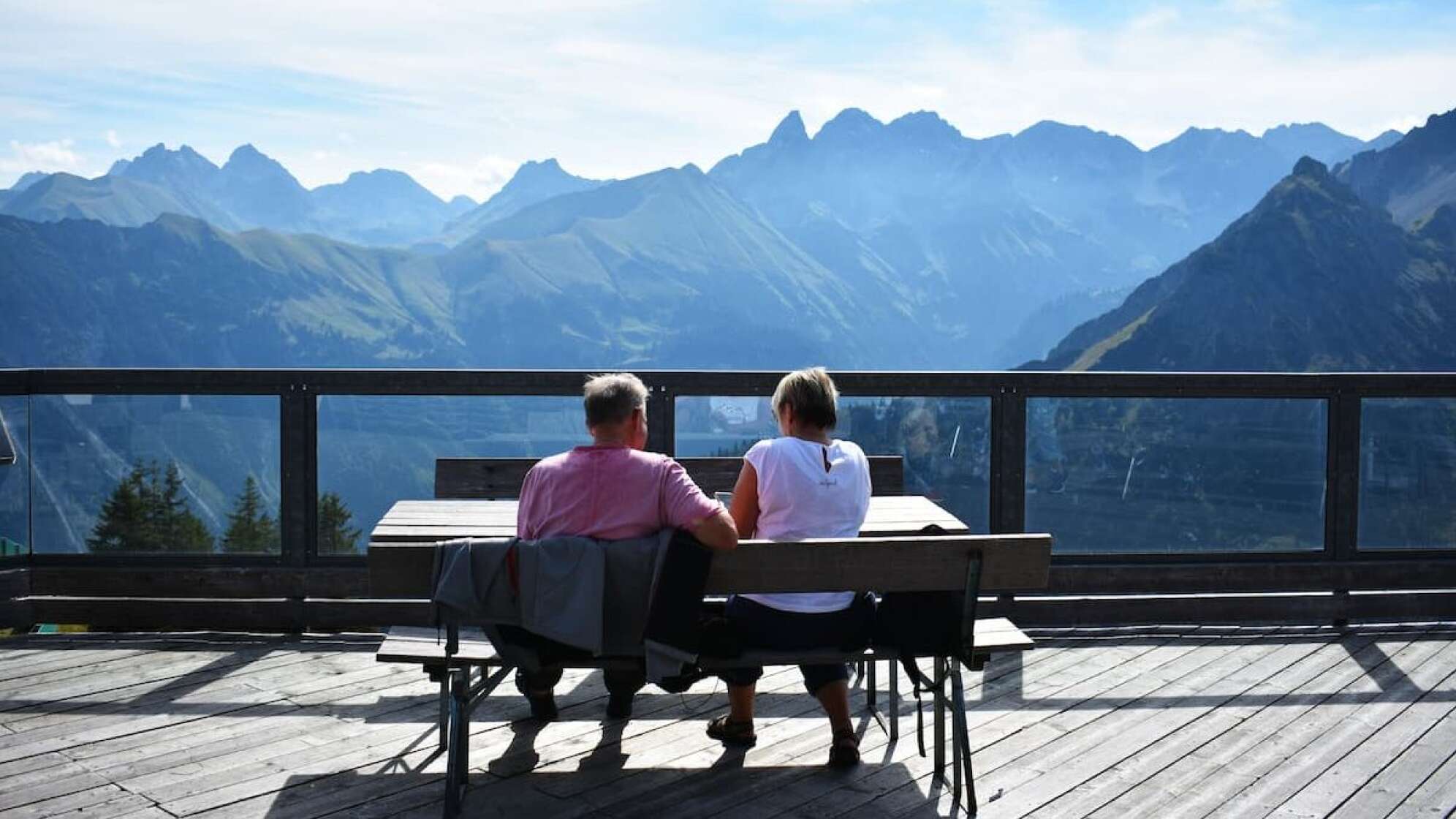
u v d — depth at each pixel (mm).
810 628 3736
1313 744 4312
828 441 4074
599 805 3682
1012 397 5992
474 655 3648
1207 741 4352
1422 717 4656
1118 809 3680
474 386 5820
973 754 4195
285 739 4324
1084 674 5238
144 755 4145
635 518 3500
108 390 5750
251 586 5816
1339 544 6219
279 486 5805
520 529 3678
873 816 3604
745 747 4234
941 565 3533
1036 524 6074
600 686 4977
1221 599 6078
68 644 5652
